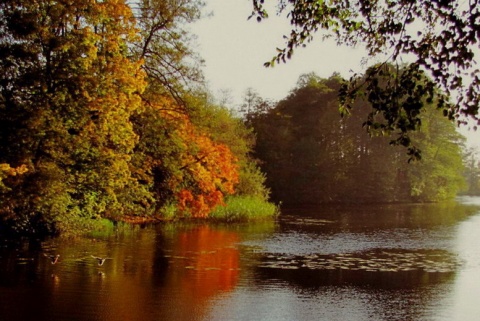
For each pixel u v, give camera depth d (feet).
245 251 68.49
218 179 107.86
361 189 215.72
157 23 93.04
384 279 52.26
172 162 97.91
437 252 71.67
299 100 223.51
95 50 65.05
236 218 114.32
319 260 62.80
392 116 21.61
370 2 25.11
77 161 71.00
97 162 71.41
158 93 95.91
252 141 166.81
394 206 185.47
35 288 43.04
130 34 72.43
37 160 68.03
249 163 151.33
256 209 120.88
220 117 133.69
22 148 65.57
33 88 65.92
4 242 65.67
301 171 206.80
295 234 89.97
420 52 21.65
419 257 67.00
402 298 44.39
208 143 107.65
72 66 64.54
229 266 57.16
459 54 20.42
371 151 223.10
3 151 65.41
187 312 37.91
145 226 94.38
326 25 25.96
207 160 105.91
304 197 206.28
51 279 46.60
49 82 66.44
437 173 224.74
